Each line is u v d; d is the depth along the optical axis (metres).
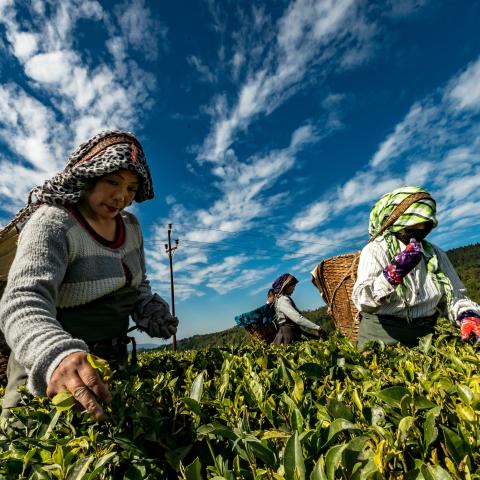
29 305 1.27
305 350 2.05
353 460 0.72
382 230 2.70
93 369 1.02
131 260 2.04
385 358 1.88
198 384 1.16
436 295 2.60
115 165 1.68
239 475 0.77
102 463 0.81
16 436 1.11
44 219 1.62
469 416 0.86
